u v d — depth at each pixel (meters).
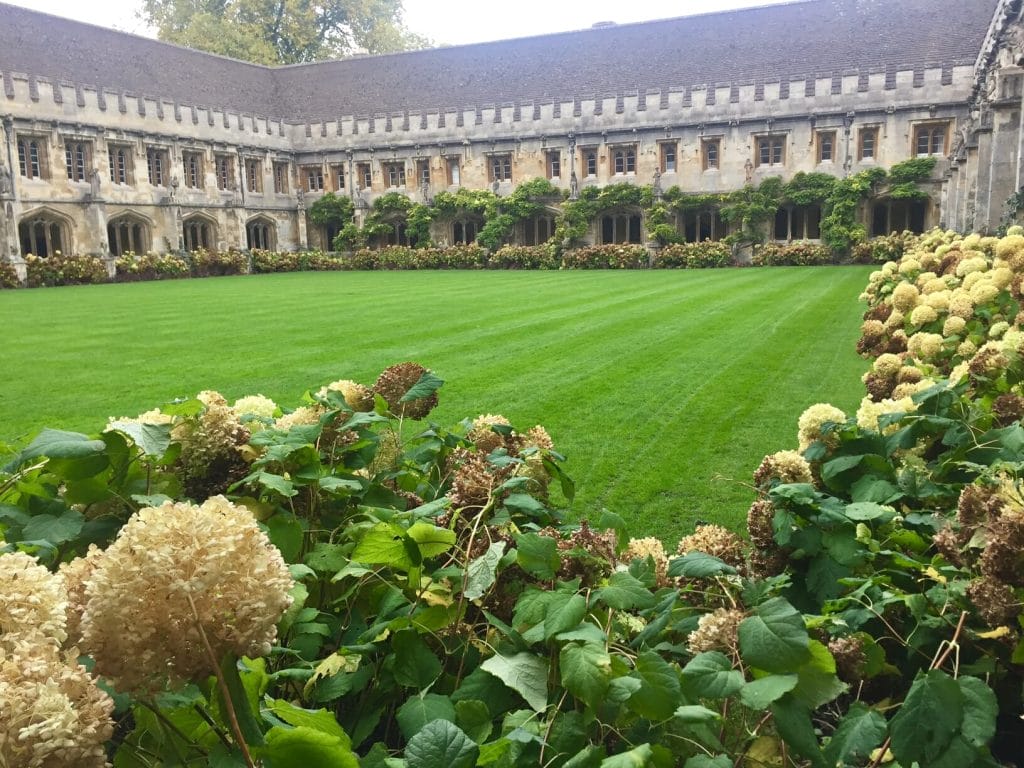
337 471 3.35
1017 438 3.39
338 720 2.51
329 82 51.91
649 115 42.25
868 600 2.61
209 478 3.13
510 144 45.53
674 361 11.05
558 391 9.22
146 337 14.77
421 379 3.78
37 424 8.16
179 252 42.06
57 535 2.58
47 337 15.05
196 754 2.01
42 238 38.91
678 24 45.19
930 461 3.93
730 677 1.91
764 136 40.84
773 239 41.16
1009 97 21.66
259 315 18.44
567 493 3.46
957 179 34.31
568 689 2.01
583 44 46.75
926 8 40.09
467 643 2.52
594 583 2.64
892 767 2.02
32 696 1.44
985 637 2.37
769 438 7.23
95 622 1.65
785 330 13.88
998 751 2.50
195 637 1.66
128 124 40.41
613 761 1.68
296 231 50.66
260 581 1.73
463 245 46.44
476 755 1.77
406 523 2.91
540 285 27.14
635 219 44.25
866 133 39.16
